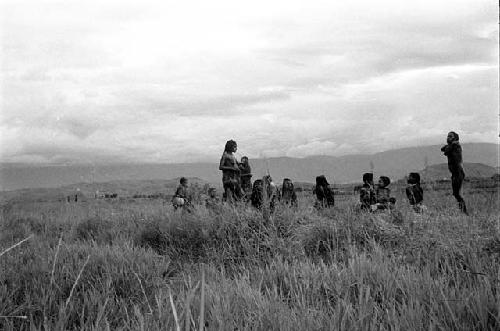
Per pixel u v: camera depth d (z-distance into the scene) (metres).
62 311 3.48
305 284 4.34
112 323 3.74
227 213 7.87
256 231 7.11
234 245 6.73
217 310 3.33
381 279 4.30
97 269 5.23
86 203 16.92
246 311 3.65
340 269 4.94
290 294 4.29
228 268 6.24
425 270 4.42
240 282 4.64
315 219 7.51
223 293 4.07
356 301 3.70
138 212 12.07
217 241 7.16
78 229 11.11
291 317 3.34
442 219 6.72
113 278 4.88
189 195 13.23
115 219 11.64
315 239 6.79
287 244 6.58
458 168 10.91
